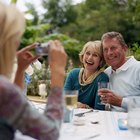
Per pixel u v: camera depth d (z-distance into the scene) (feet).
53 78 3.37
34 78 9.69
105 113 5.48
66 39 32.76
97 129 4.26
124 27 43.65
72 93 4.50
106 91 6.44
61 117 3.20
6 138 2.88
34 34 27.35
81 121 4.70
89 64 7.70
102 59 7.88
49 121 2.99
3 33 2.94
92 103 7.62
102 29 45.96
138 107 4.07
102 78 7.55
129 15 43.16
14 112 2.79
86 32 48.42
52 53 3.48
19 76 4.40
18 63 4.38
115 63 7.58
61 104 3.25
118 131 4.16
